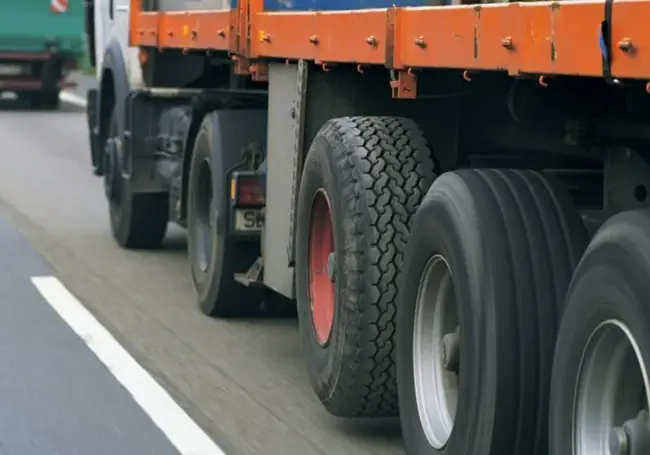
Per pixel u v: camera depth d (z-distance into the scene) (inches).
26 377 381.4
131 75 570.3
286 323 456.4
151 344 421.7
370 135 319.0
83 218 701.3
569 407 229.3
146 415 346.0
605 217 268.4
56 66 1428.4
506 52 238.4
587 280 223.6
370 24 301.9
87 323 449.4
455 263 263.0
